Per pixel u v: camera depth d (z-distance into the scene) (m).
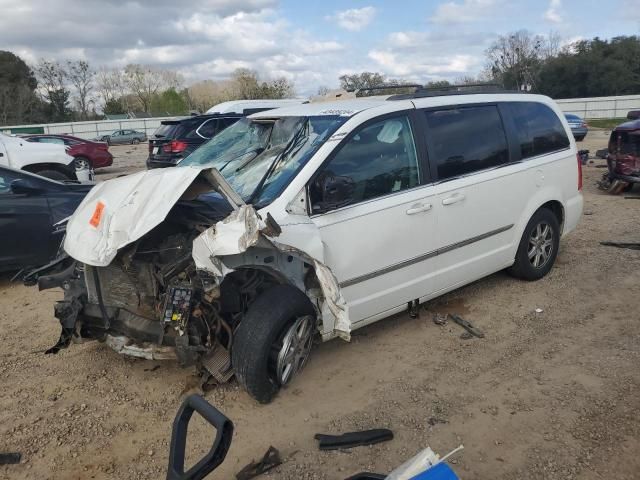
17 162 10.77
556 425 3.26
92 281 3.79
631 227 7.66
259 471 2.99
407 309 4.49
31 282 4.18
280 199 3.57
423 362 4.09
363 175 3.98
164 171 3.70
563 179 5.59
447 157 4.52
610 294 5.20
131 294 3.65
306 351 3.77
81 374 4.11
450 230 4.52
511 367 3.96
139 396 3.79
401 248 4.18
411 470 2.04
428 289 4.51
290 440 3.26
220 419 2.06
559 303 5.05
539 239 5.50
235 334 3.46
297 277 3.64
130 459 3.16
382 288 4.16
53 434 3.39
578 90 62.50
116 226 3.37
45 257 6.31
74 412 3.62
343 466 3.02
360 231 3.91
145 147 40.41
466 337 4.44
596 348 4.17
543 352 4.16
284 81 57.62
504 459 3.00
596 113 49.50
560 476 2.85
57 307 3.85
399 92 5.43
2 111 64.69
